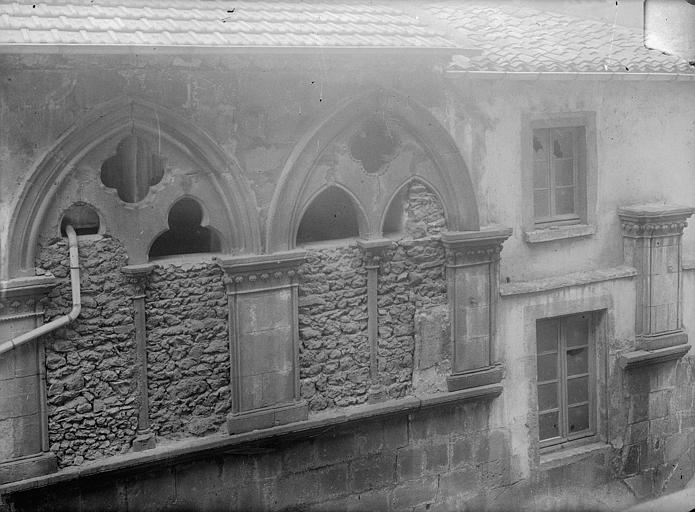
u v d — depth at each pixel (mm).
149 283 10578
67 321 9938
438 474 12617
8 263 9641
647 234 13773
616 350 13938
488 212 12672
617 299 13844
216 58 10383
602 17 15133
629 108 13812
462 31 13344
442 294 12453
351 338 11844
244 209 10891
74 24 9469
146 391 10609
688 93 14375
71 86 9797
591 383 14047
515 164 12828
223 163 10711
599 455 13906
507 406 13023
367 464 12078
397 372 12211
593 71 12539
